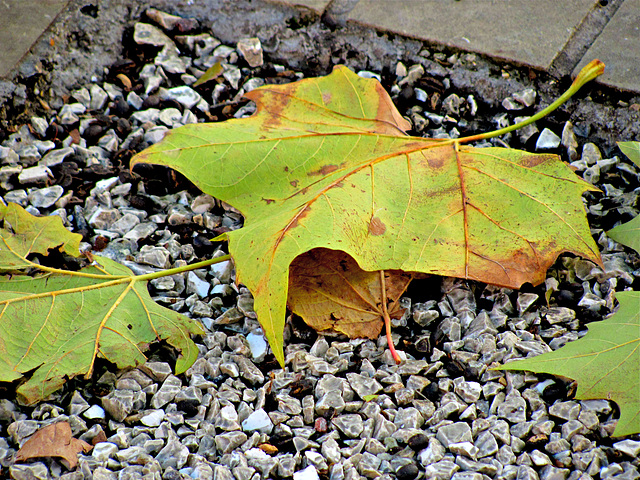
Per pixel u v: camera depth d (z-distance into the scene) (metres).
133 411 1.13
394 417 1.13
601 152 1.22
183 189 1.22
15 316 1.13
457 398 1.13
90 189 1.22
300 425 1.13
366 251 1.13
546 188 1.15
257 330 1.16
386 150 1.17
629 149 1.18
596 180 1.21
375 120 1.18
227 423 1.13
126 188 1.22
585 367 1.12
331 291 1.15
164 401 1.13
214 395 1.14
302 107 1.19
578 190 1.15
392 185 1.15
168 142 1.17
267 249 1.12
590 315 1.16
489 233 1.14
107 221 1.20
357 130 1.17
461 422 1.12
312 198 1.14
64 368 1.12
